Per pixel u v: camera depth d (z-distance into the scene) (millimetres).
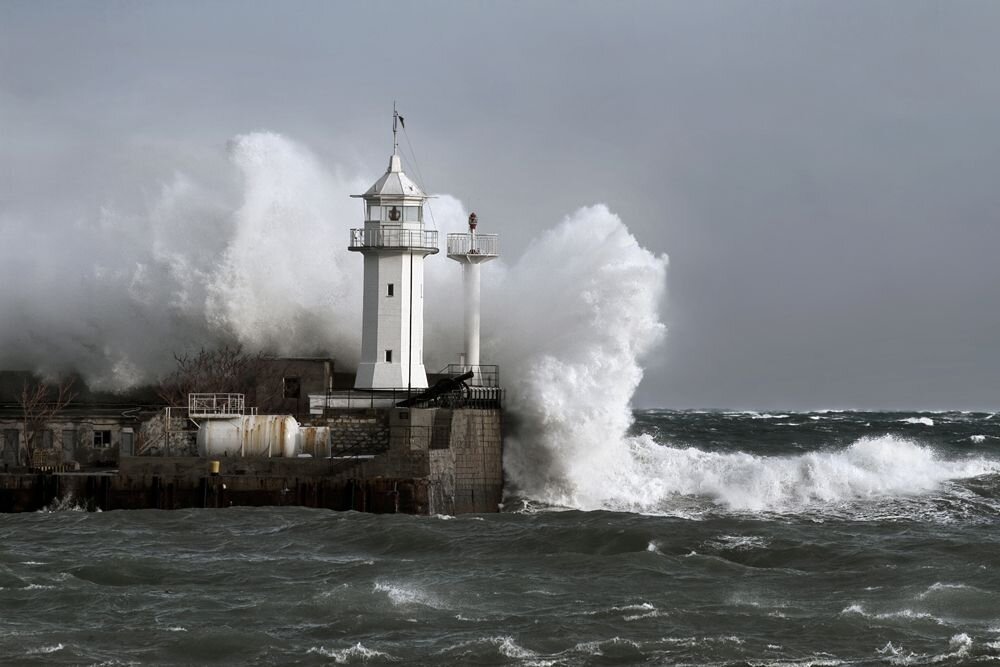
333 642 120500
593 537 166250
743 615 128750
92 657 116312
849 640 121438
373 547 164625
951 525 189375
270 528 174500
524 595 136875
